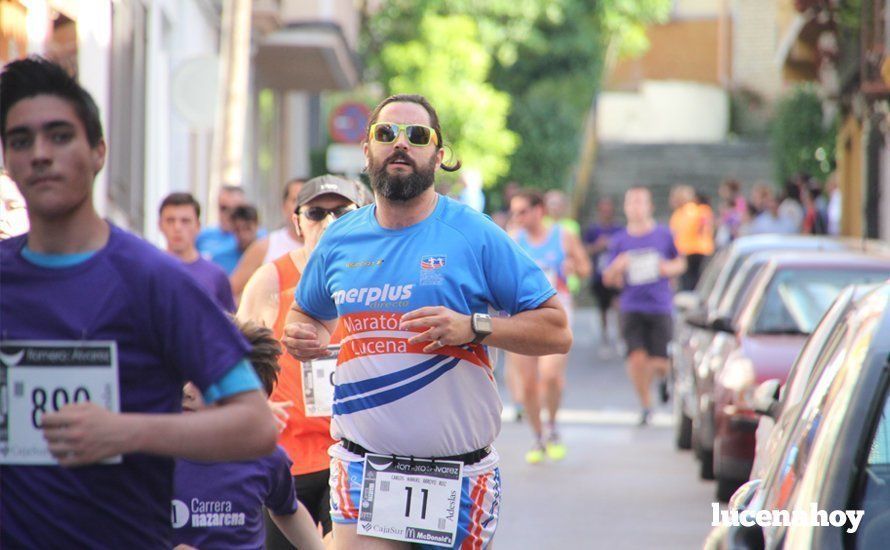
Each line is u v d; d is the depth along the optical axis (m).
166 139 42.19
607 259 37.41
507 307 13.42
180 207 25.16
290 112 74.94
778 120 93.31
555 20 83.00
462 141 73.00
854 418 10.38
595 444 33.88
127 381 8.88
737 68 115.81
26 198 8.85
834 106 69.38
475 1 79.81
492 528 13.45
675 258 36.66
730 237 69.44
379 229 13.42
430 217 13.37
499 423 13.47
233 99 39.72
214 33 51.78
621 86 110.31
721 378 25.06
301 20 57.12
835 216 63.97
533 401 30.72
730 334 26.75
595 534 23.12
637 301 36.50
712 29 117.69
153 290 8.86
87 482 8.80
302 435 16.06
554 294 13.41
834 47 61.22
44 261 8.91
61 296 8.84
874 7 48.84
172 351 8.91
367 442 13.25
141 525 8.95
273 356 12.59
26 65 8.80
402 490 13.14
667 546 22.20
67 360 8.81
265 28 52.66
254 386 8.95
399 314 13.13
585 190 93.56
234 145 39.69
